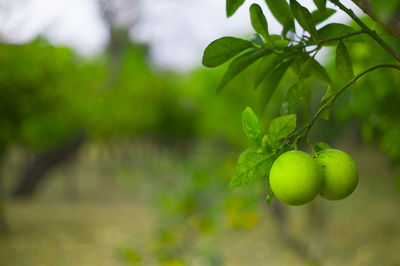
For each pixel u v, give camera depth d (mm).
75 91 4688
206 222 3670
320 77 1278
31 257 4039
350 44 1283
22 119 4234
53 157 7930
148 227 5309
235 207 3555
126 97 6879
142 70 9461
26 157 8102
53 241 4637
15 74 3781
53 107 4500
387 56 1743
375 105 1988
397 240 4312
